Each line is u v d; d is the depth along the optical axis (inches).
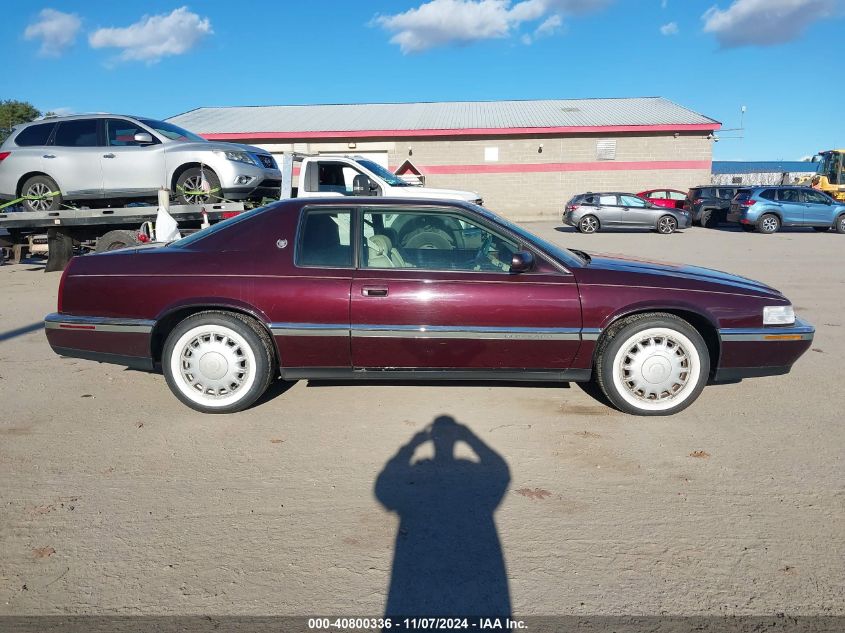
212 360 158.9
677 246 627.5
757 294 159.3
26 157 367.6
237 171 366.3
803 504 115.7
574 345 154.5
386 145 1070.4
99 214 365.7
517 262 152.0
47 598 90.5
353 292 154.2
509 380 161.2
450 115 1172.5
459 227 161.0
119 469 131.3
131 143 366.0
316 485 124.4
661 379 157.2
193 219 360.2
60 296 165.6
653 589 92.0
